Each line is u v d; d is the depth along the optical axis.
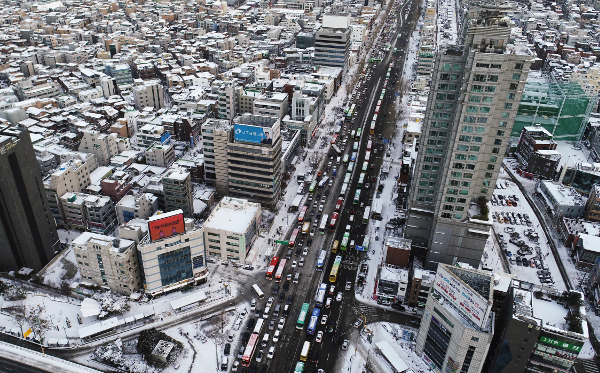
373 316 194.38
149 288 196.38
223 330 185.25
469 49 171.88
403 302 199.75
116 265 191.00
